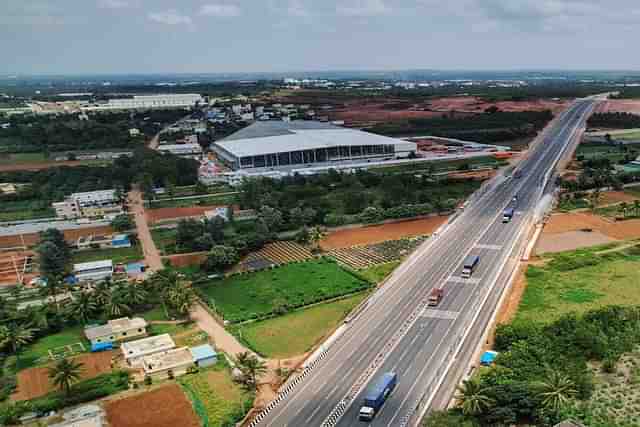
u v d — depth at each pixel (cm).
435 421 11112
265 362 15100
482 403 11612
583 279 19162
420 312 17175
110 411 13238
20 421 12938
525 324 15162
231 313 18325
